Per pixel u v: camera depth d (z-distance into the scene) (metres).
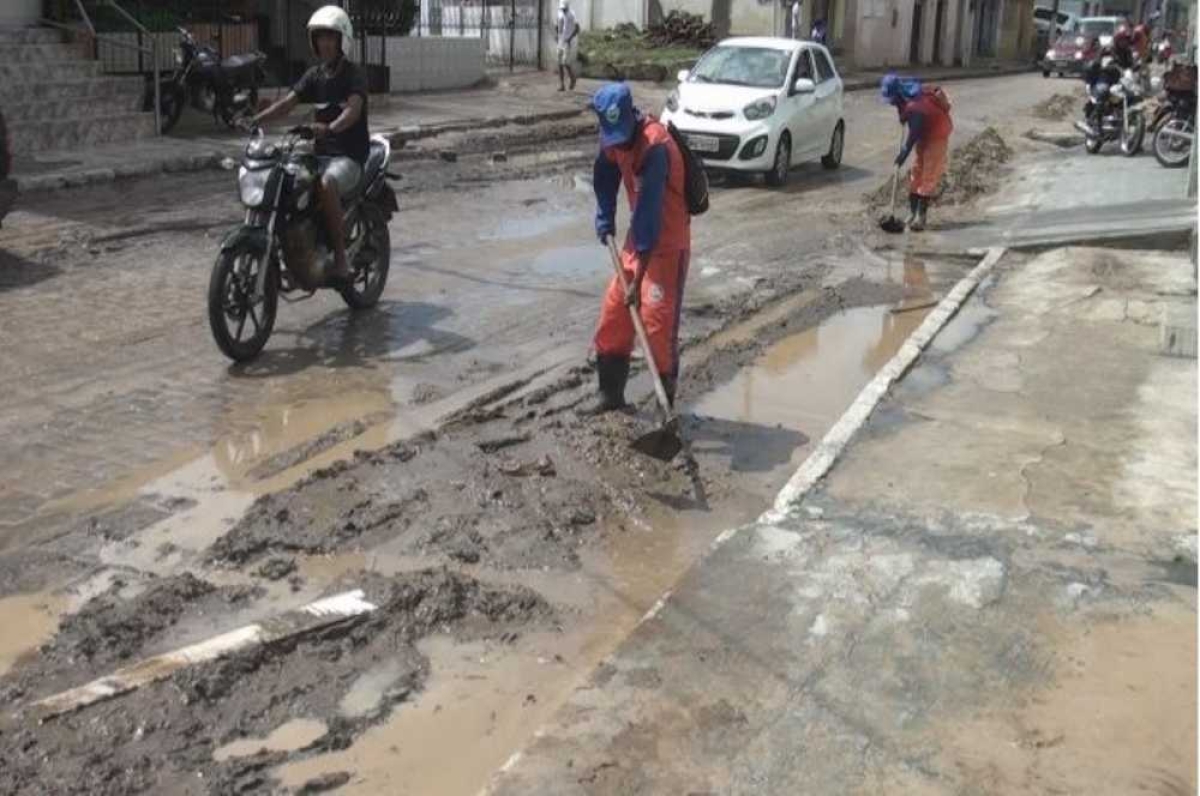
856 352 8.08
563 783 3.32
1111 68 18.00
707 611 4.27
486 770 3.61
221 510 5.25
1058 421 6.37
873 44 39.19
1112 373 7.25
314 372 7.11
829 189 15.12
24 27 14.85
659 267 6.01
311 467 5.75
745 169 14.80
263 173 7.10
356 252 8.10
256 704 3.86
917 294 9.70
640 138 5.80
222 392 6.72
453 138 17.67
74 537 4.95
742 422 6.64
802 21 32.56
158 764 3.54
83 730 3.67
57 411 6.32
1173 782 3.35
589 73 27.48
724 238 11.84
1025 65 49.44
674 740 3.52
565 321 8.40
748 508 5.51
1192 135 15.50
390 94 21.58
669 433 5.83
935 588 4.45
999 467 5.69
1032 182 15.35
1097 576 4.55
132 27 16.06
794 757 3.44
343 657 4.15
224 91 15.66
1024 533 4.92
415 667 4.12
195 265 9.54
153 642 4.20
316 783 3.50
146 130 14.97
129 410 6.38
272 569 4.72
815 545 4.79
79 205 11.55
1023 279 9.98
